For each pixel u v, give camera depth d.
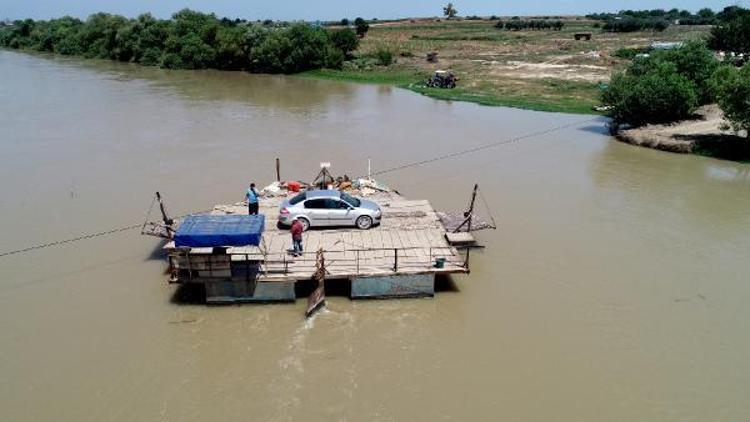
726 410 15.46
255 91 70.12
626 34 147.75
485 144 42.88
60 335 18.23
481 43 128.38
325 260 20.92
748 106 38.84
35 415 14.98
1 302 20.03
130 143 41.72
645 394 16.00
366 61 96.56
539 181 34.06
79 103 58.47
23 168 35.38
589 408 15.45
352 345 18.00
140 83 75.69
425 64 93.88
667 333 18.77
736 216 28.89
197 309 19.80
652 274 22.56
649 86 45.47
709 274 22.64
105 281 21.50
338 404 15.46
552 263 23.34
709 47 89.31
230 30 95.38
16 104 57.19
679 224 27.69
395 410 15.27
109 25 108.69
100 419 14.87
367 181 30.11
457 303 20.41
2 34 139.25
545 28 178.00
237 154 38.97
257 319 19.28
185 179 33.44
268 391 15.94
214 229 19.16
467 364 17.12
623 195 31.81
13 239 25.03
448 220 25.44
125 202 29.59
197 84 76.00
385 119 52.09
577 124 50.66
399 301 20.50
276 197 27.86
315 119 51.62
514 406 15.47
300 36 89.75
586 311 19.95
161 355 17.38
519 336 18.52
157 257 23.48
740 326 19.20
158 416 14.99
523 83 72.50
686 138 42.09
